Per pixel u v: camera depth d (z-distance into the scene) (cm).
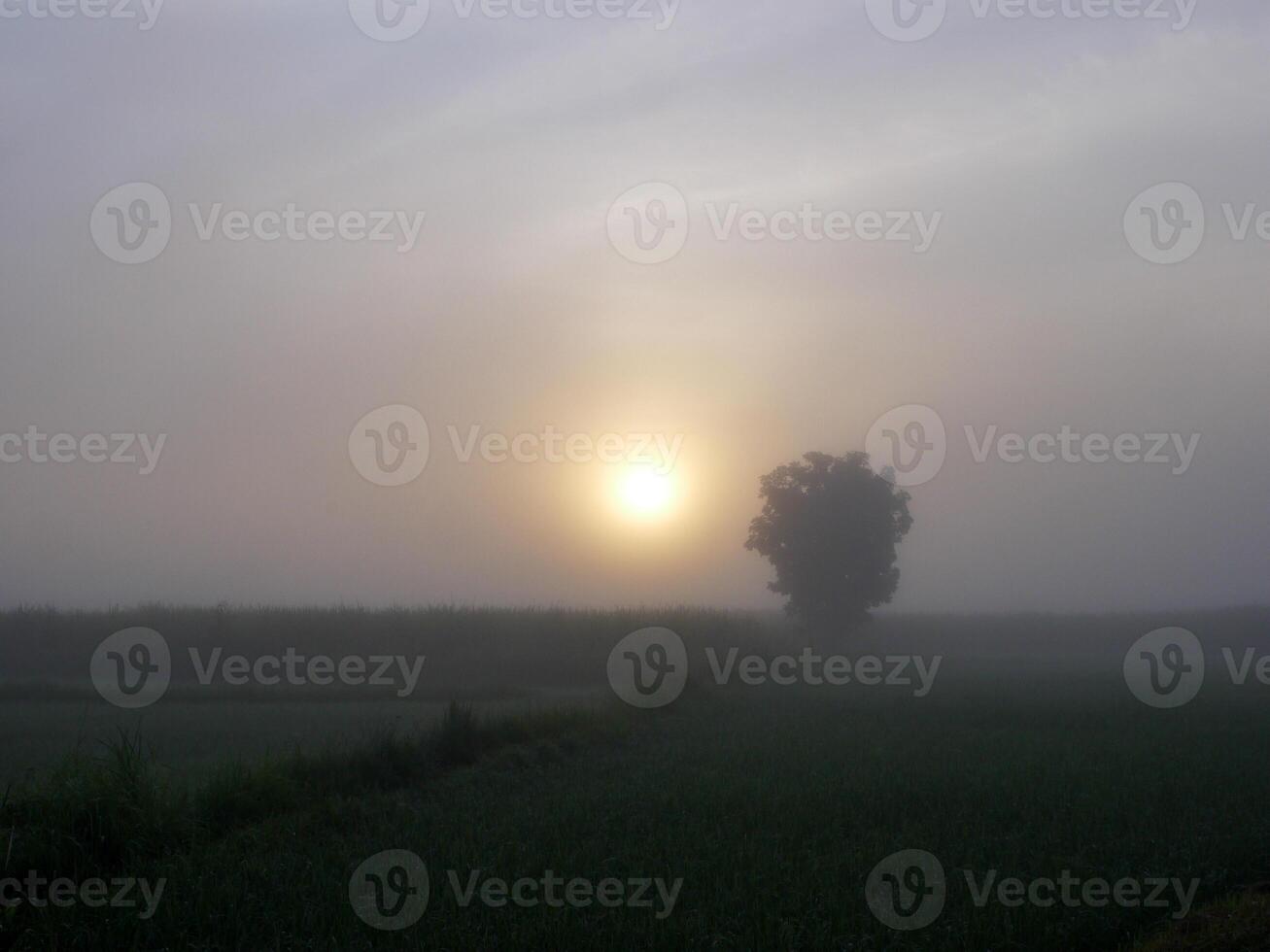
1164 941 987
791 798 1623
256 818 1405
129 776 1291
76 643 4541
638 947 959
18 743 2306
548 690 3891
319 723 2702
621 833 1388
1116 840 1335
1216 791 1681
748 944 964
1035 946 975
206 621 4609
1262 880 1180
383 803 1530
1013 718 2909
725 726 2712
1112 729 2644
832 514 6681
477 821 1441
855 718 2908
